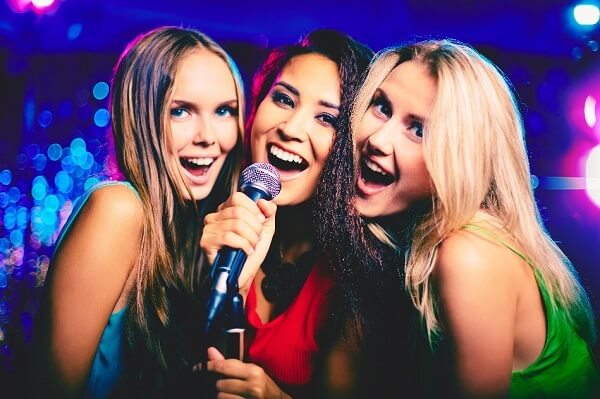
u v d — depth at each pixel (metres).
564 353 1.69
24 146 6.30
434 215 1.67
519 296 1.63
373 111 1.88
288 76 2.05
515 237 1.70
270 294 2.10
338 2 4.43
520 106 2.01
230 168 2.17
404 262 1.80
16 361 3.45
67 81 6.10
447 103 1.70
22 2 5.66
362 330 1.90
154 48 1.97
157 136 1.94
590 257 4.37
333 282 1.99
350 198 1.94
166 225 1.93
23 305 4.62
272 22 4.66
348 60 2.03
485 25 4.36
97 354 1.80
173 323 1.89
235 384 1.57
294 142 2.01
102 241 1.67
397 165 1.82
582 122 4.44
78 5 5.52
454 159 1.67
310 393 1.99
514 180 1.75
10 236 6.29
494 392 1.55
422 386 1.75
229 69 2.07
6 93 6.29
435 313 1.61
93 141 6.18
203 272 2.06
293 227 2.13
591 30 4.36
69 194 6.29
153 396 1.89
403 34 4.38
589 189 4.42
